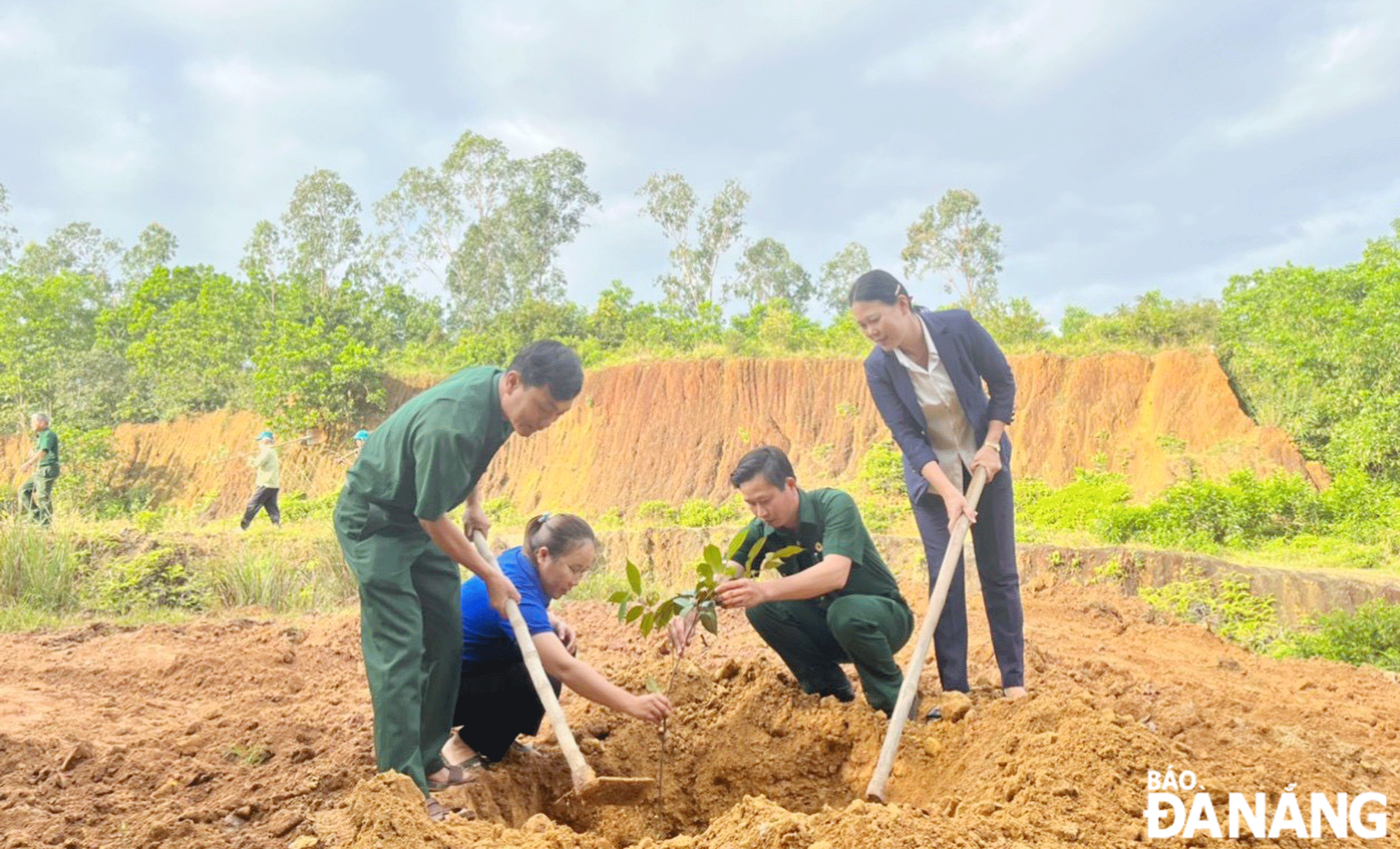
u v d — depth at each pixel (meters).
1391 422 23.94
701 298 57.56
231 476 36.28
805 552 4.84
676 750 4.77
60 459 36.44
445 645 4.10
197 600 11.12
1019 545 18.03
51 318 43.97
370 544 3.95
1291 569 16.25
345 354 36.53
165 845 3.62
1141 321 31.00
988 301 45.72
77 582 11.23
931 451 4.91
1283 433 26.12
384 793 3.41
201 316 40.56
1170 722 4.65
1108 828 3.36
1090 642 7.46
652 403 33.28
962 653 5.06
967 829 3.22
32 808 4.01
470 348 40.03
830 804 4.51
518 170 54.81
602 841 3.43
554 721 3.88
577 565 4.32
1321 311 26.47
